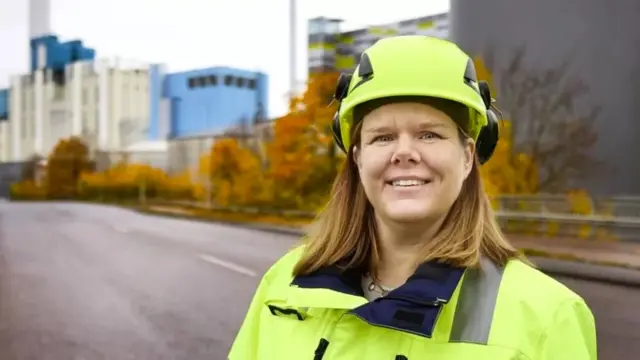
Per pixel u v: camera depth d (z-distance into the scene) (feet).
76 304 21.53
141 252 34.71
